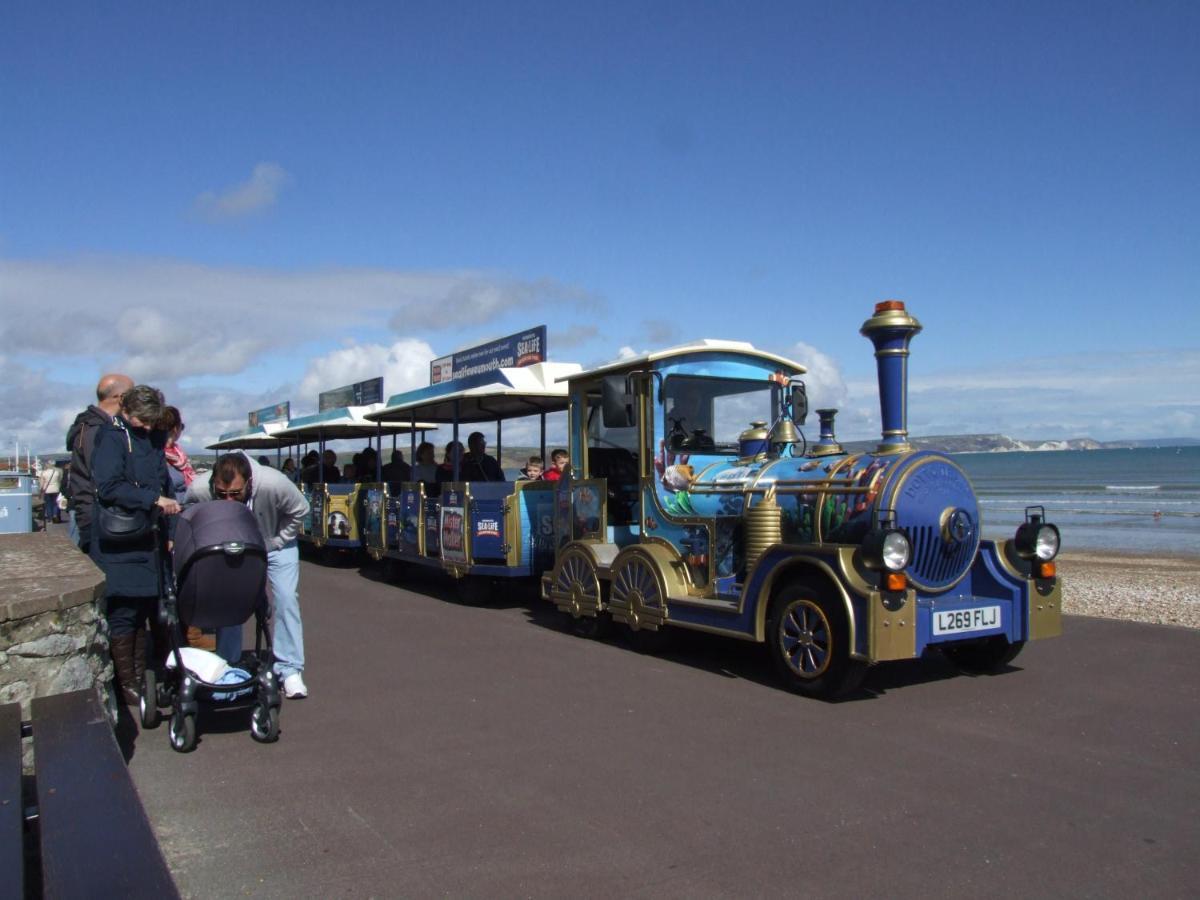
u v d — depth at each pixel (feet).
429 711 19.80
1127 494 169.89
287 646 20.97
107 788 10.40
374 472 52.37
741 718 19.07
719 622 22.93
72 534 25.71
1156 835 13.06
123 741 17.90
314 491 51.49
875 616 19.07
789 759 16.43
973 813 13.89
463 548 34.78
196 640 25.17
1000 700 20.39
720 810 14.08
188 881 11.91
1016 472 331.77
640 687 21.79
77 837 9.17
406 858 12.54
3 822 9.59
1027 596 22.08
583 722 18.83
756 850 12.66
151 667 19.08
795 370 28.55
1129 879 11.71
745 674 23.15
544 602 35.81
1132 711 19.45
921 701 20.35
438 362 43.91
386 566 42.24
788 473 22.90
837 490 21.20
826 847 12.73
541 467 39.06
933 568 21.16
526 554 33.30
